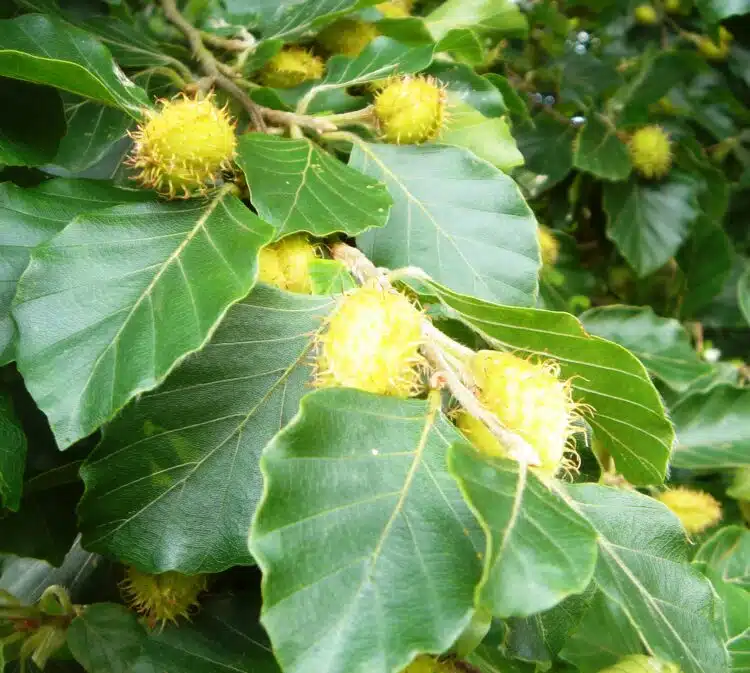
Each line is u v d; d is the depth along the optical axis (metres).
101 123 0.24
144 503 0.17
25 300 0.16
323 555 0.12
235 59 0.30
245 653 0.19
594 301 0.49
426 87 0.23
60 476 0.20
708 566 0.26
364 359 0.15
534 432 0.15
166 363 0.14
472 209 0.22
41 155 0.20
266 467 0.12
